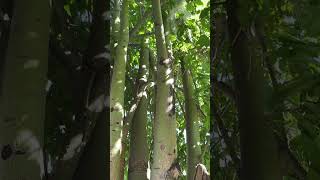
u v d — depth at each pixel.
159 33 7.00
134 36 8.30
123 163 7.02
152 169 6.72
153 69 8.09
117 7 7.11
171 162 6.66
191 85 8.22
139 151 7.75
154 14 7.05
